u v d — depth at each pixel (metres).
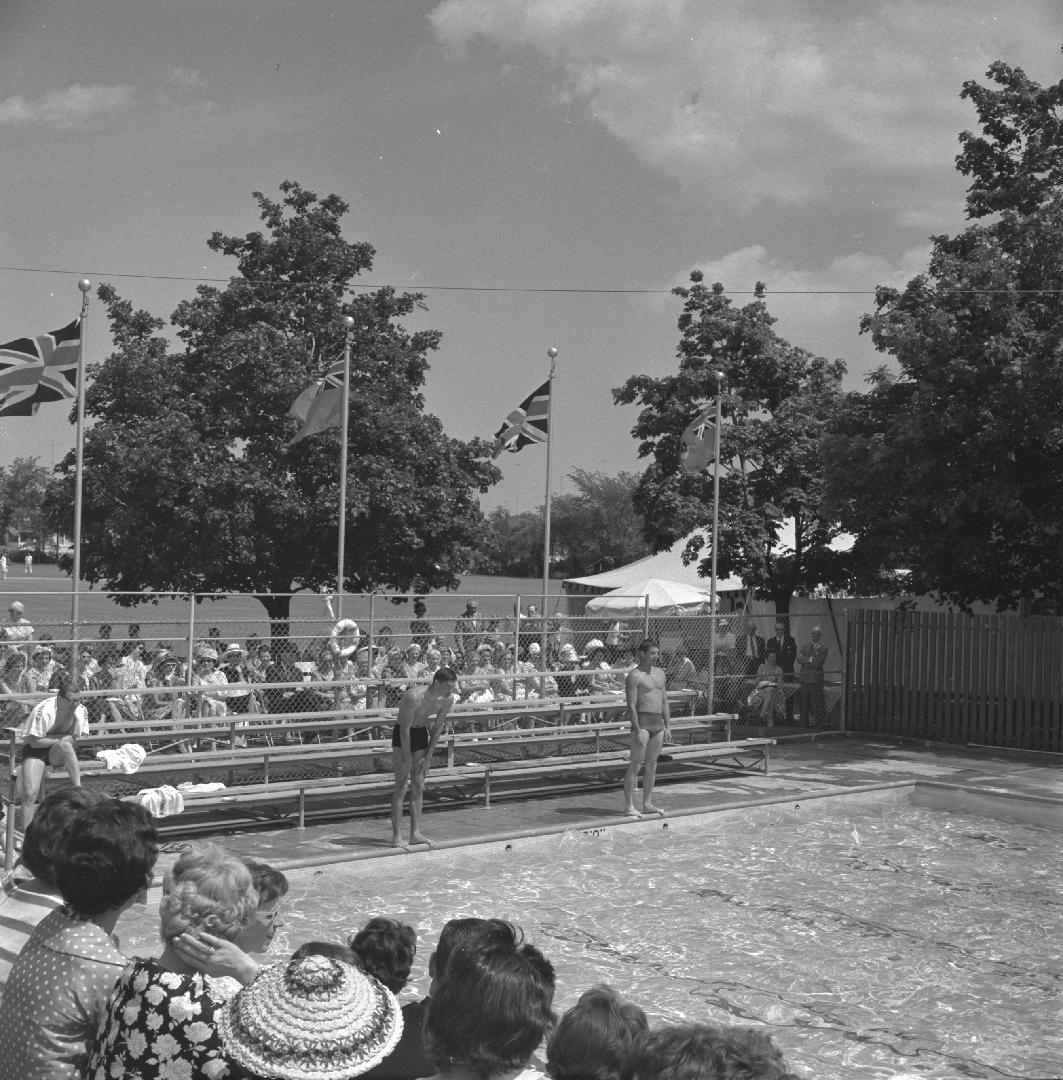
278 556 27.41
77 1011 3.79
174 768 12.98
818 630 24.19
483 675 16.30
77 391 17.56
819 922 11.15
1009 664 22.28
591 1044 3.19
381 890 11.73
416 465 28.02
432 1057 3.11
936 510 22.47
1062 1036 8.49
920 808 17.12
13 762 11.21
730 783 17.52
